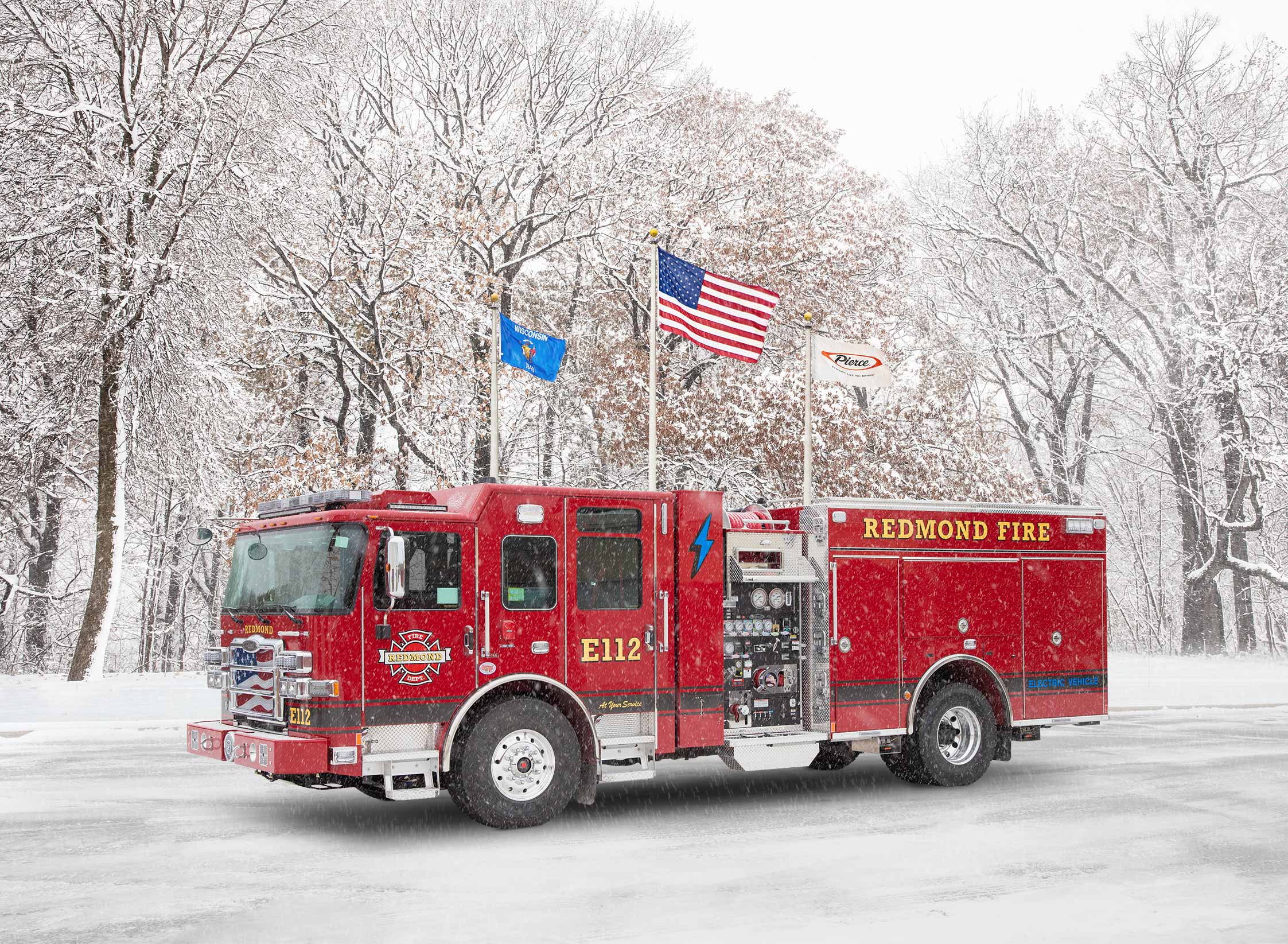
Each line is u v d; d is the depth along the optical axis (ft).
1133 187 130.00
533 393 99.50
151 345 72.95
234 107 78.18
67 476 91.04
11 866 26.08
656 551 33.01
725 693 35.45
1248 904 22.95
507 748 30.27
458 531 29.96
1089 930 20.98
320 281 92.89
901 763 38.99
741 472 93.91
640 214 100.42
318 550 29.37
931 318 127.85
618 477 100.63
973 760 38.73
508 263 101.30
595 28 114.01
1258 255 118.32
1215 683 78.54
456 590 29.78
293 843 28.71
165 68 76.07
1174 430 122.21
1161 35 127.44
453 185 100.89
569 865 26.21
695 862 26.63
